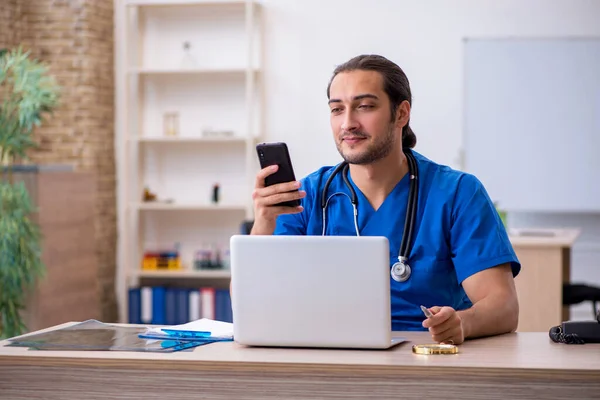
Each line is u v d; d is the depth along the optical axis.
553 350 2.06
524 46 6.64
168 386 1.96
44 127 6.55
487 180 6.74
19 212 5.00
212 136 6.52
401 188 2.61
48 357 2.02
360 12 6.72
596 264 6.87
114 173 6.89
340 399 1.89
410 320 2.53
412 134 2.71
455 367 1.85
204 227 6.91
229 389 1.94
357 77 2.44
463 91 6.70
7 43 6.47
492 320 2.30
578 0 6.60
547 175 6.69
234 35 6.81
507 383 1.84
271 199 2.36
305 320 2.04
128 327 2.39
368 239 2.00
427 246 2.54
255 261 2.05
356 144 2.46
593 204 6.67
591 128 6.64
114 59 6.89
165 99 6.89
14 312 5.12
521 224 6.93
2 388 2.05
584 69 6.62
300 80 6.77
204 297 6.44
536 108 6.66
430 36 6.70
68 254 5.69
